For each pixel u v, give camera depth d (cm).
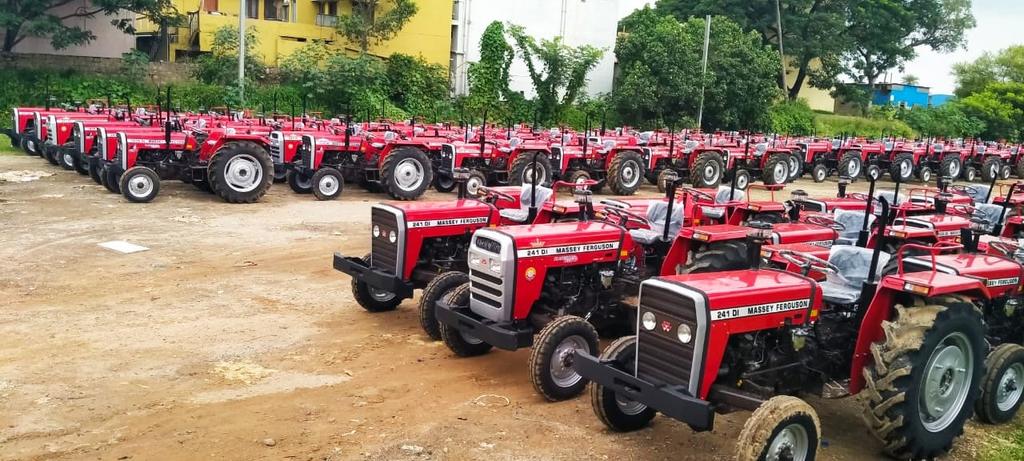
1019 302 619
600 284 654
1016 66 5450
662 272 683
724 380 487
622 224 712
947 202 967
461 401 594
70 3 3098
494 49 3528
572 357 598
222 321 758
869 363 513
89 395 571
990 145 2823
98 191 1477
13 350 654
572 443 528
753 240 524
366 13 3409
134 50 3062
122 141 1370
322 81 3098
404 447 509
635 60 3738
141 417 539
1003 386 589
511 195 862
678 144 2044
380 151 1586
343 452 499
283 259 1023
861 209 1013
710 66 3756
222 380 611
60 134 1702
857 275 587
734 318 465
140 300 812
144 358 650
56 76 2856
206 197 1474
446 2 3569
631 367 514
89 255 990
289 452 496
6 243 1036
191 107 2808
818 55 4575
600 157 1848
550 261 624
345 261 780
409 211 736
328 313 805
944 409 534
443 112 3288
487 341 612
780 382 510
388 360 675
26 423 523
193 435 515
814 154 2414
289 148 1554
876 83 5931
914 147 2527
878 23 4691
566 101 3650
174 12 3306
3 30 2953
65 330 709
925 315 501
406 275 738
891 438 504
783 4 4569
